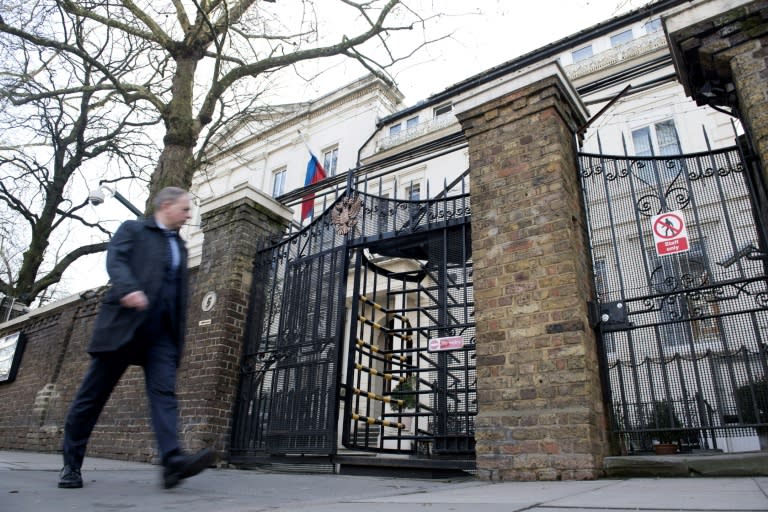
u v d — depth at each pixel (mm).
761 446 3754
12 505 2092
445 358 5664
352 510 1824
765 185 3748
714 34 4234
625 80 5984
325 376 6070
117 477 3830
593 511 1641
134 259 2861
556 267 4363
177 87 9047
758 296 3867
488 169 5109
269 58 9633
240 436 6645
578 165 5176
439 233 6074
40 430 9641
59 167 15227
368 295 12117
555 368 4082
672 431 3852
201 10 8281
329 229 6965
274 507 2105
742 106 4035
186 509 2088
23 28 9312
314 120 21656
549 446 3873
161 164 8500
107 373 2846
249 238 7684
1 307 16344
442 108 17906
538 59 10852
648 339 4469
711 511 1528
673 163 4711
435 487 3521
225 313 7117
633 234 4719
